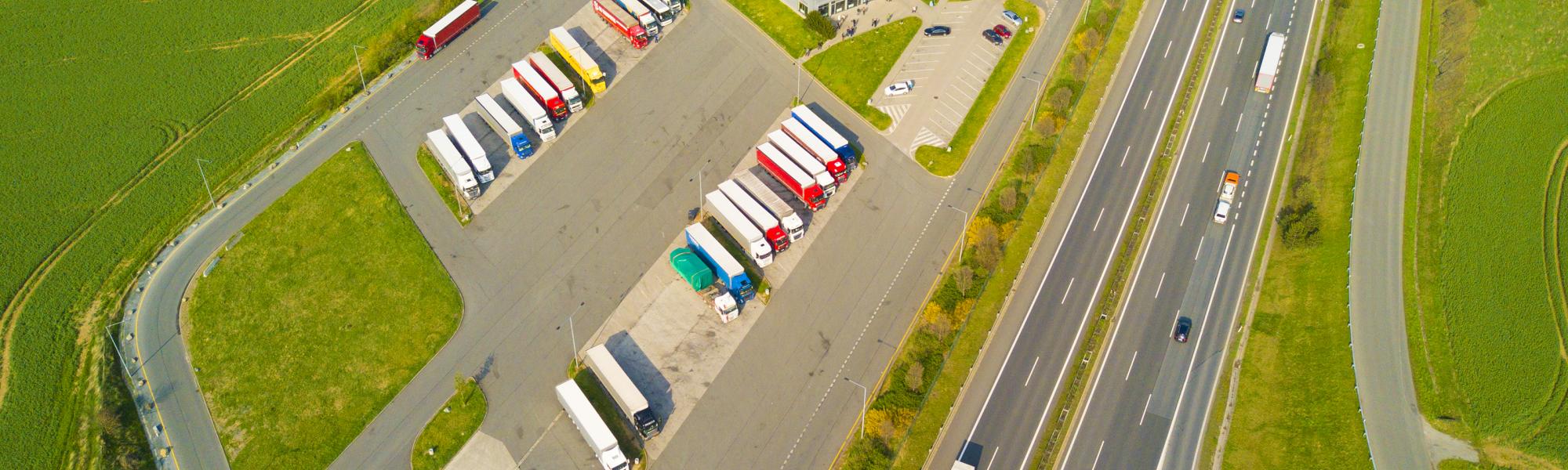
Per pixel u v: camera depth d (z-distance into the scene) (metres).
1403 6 164.12
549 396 117.81
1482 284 127.38
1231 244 132.38
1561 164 144.38
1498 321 123.56
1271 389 116.56
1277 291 126.56
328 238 133.62
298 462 111.25
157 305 126.38
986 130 147.12
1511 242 133.00
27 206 137.12
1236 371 118.69
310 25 165.25
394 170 142.25
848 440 113.44
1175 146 145.00
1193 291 127.00
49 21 165.00
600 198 139.00
